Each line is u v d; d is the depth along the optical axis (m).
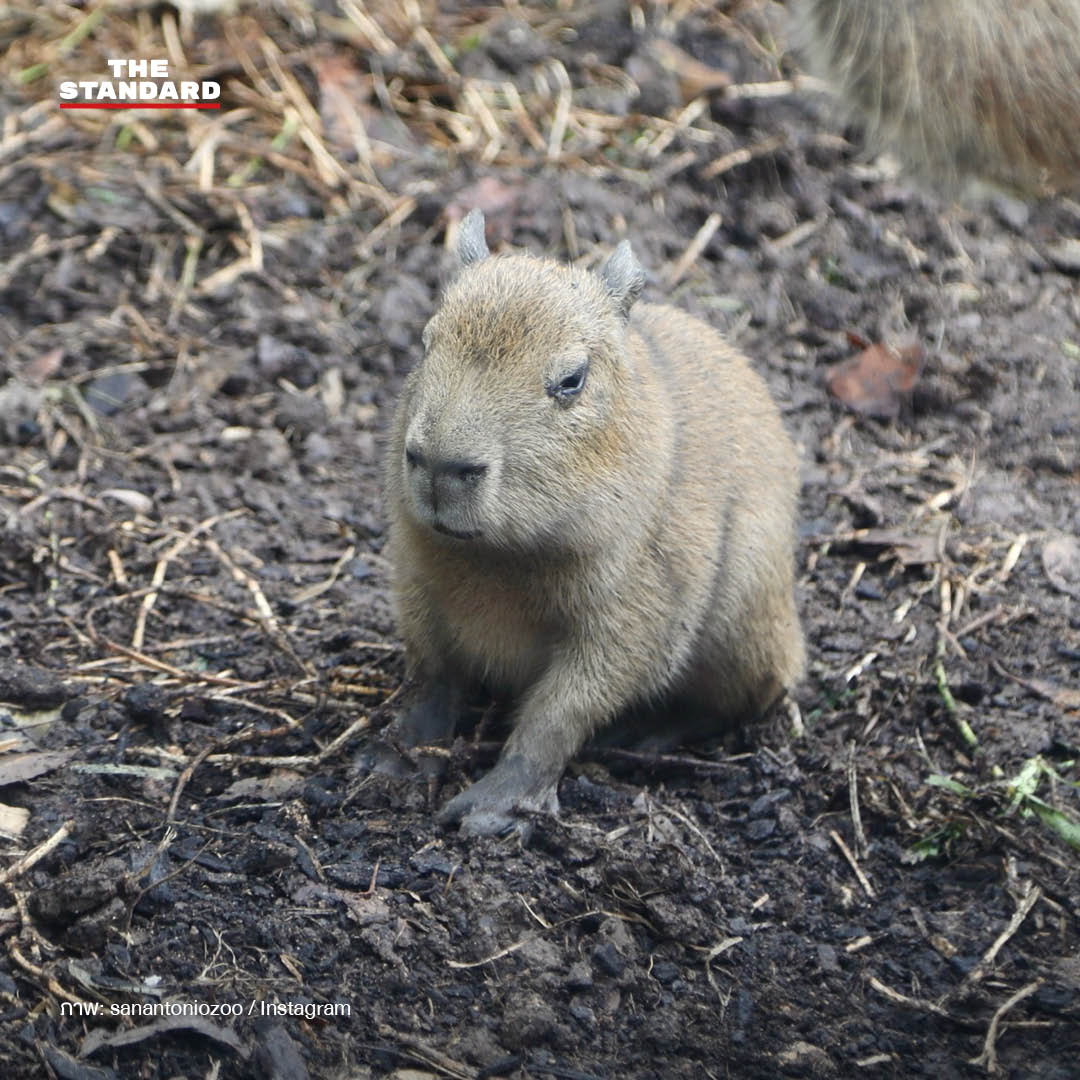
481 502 8.20
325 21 17.19
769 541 9.91
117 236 14.64
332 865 8.49
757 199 15.92
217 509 12.15
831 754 9.95
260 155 15.66
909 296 14.94
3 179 15.02
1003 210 16.09
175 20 17.05
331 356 13.82
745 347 14.34
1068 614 11.48
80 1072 7.18
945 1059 7.82
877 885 8.98
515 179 15.53
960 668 10.83
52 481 12.26
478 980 7.92
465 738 9.75
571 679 9.16
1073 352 14.55
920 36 8.85
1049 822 9.24
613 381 8.68
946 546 12.16
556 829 8.77
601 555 8.86
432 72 16.78
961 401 13.94
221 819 8.83
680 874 8.59
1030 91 8.74
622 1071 7.57
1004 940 8.53
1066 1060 7.82
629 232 15.23
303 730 9.69
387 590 11.38
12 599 10.97
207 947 7.93
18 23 16.95
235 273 14.47
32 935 7.91
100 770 9.21
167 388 13.37
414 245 14.94
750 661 10.04
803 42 9.74
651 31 17.59
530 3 17.97
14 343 13.60
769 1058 7.73
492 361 8.29
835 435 13.60
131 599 10.98
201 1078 7.28
